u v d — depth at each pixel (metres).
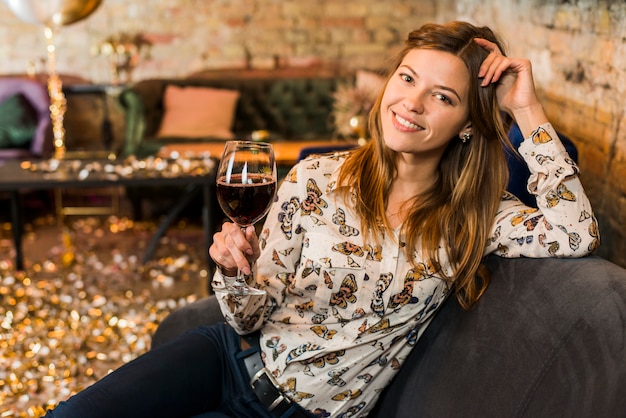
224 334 1.91
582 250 1.62
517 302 1.61
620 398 1.27
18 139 5.29
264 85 5.89
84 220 5.21
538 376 1.47
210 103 5.68
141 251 4.55
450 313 1.77
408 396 1.75
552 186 1.68
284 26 6.14
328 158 1.88
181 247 4.63
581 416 1.34
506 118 1.95
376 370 1.76
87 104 5.93
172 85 5.80
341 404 1.78
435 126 1.71
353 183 1.81
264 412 1.80
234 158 1.49
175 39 6.07
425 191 1.83
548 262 1.64
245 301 1.72
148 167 3.85
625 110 2.37
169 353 1.82
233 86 5.88
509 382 1.53
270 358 1.81
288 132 5.93
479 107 1.76
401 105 1.71
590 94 2.69
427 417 1.67
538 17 3.39
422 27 1.77
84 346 3.29
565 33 3.00
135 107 5.42
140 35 6.03
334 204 1.80
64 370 3.05
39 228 5.04
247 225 1.55
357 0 6.13
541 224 1.68
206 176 3.71
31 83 5.45
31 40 5.90
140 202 5.16
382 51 6.20
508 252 1.74
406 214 1.80
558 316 1.50
